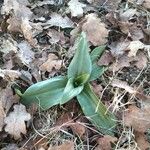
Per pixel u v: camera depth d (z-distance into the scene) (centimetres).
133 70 42
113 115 37
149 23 46
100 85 40
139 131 37
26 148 35
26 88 39
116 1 49
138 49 43
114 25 45
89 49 42
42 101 37
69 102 39
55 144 36
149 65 42
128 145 36
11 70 39
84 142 36
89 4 48
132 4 49
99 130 36
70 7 46
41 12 47
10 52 41
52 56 42
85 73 38
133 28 45
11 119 36
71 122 37
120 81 40
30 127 37
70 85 37
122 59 42
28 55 42
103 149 35
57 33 44
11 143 35
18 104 37
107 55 42
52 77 40
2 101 37
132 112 37
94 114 36
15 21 44
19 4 46
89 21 44
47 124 37
